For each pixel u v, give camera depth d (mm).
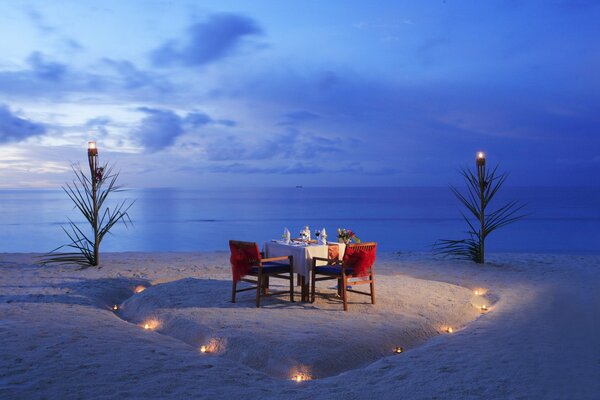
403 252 12508
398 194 131500
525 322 5910
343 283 6277
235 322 5578
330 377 4305
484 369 4289
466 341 5172
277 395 3779
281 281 8297
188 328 5555
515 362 4461
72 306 6688
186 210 49375
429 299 6973
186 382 3994
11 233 25703
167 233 26000
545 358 4578
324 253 6906
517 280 8750
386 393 3801
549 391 3801
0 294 7379
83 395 3678
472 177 10695
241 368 4430
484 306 7008
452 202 68812
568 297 7312
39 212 46781
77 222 33406
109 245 21172
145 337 5320
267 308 6336
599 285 8266
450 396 3719
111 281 8453
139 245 21156
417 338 5457
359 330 5355
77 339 5062
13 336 5098
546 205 55688
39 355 4535
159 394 3727
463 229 27469
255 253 6422
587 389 3834
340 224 31297
